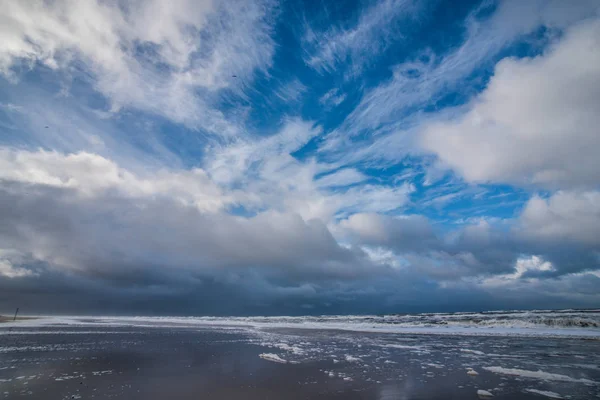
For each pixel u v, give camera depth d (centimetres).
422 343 2881
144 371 1570
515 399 1138
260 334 3966
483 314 7062
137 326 5653
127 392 1180
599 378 1445
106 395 1138
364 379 1434
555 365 1753
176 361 1873
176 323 7069
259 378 1438
